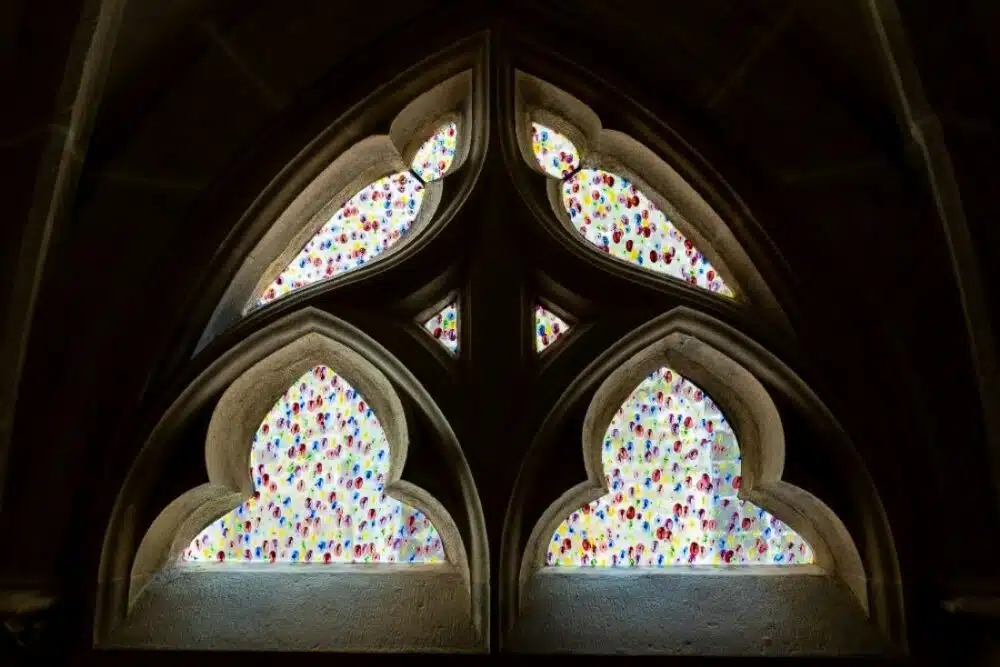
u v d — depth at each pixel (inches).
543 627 97.1
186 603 99.9
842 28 104.3
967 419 97.7
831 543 103.6
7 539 94.6
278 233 110.2
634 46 110.3
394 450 105.4
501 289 106.0
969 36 99.7
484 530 97.7
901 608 95.0
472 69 113.7
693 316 104.9
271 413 111.0
